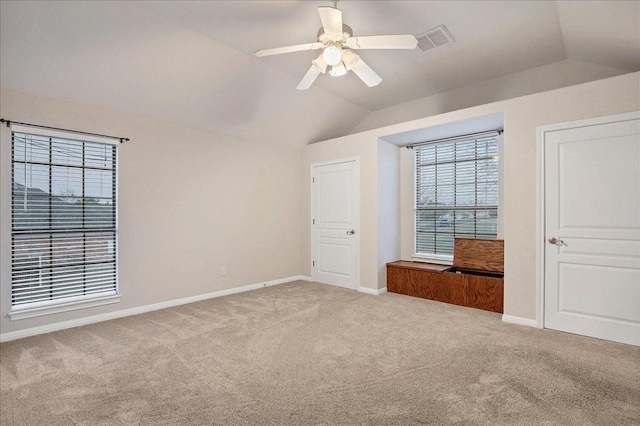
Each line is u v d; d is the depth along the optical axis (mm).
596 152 2793
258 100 4160
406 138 4516
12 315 2889
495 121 3664
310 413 1798
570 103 2904
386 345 2711
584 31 2805
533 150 3096
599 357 2439
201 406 1868
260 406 1866
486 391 1999
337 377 2191
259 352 2596
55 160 3164
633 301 2648
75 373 2264
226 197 4523
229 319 3410
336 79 4129
